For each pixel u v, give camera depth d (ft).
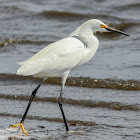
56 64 33.53
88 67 51.31
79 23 79.46
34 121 35.19
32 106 39.04
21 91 43.55
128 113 36.24
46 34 71.05
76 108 38.09
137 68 49.34
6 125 34.12
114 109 37.45
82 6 93.61
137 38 66.13
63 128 33.50
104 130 32.60
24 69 32.45
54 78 47.70
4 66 52.75
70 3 97.30
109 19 80.18
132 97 40.32
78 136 31.45
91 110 37.40
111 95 41.19
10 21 81.46
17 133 32.04
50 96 41.39
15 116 36.42
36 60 33.17
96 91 42.80
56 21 81.71
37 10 89.92
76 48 34.22
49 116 36.27
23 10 89.25
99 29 35.37
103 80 45.55
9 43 66.33
